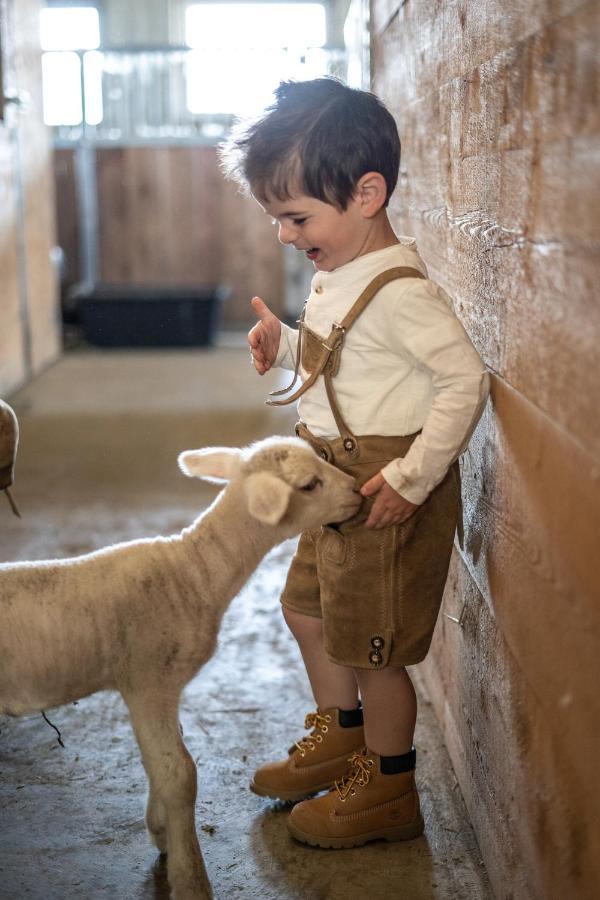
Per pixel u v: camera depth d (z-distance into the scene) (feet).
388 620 5.90
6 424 6.13
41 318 24.76
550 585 4.53
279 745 7.68
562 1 4.19
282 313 32.86
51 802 6.88
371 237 5.72
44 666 5.55
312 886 6.03
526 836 5.07
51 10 38.22
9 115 20.80
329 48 32.40
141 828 6.57
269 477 5.24
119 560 5.78
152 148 31.45
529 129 4.72
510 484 5.24
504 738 5.52
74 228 32.07
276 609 10.39
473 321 6.07
